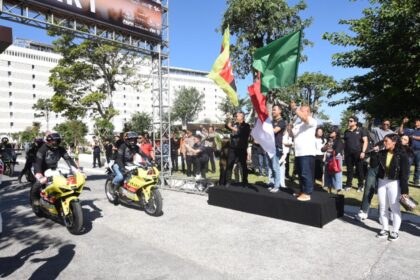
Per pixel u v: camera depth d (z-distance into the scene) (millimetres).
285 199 5887
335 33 13719
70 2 7484
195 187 9133
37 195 6383
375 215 6055
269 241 4828
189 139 11750
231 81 7652
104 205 7402
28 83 86500
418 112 12180
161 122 10102
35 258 4316
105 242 4910
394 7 11523
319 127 9281
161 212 6352
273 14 12836
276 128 6703
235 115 7668
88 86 25109
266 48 6691
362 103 14219
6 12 6648
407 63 11195
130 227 5660
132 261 4176
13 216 6574
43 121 87250
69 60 23000
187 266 3990
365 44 12953
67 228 5449
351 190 8398
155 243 4832
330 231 5227
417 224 5473
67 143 37344
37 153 5730
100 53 22312
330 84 15266
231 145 7445
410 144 8695
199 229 5465
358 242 4707
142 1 9227
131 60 25656
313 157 5738
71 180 5297
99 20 8117
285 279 3611
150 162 7098
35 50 88000
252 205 6422
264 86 6715
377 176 4902
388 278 3586
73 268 3986
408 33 10836
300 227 5469
